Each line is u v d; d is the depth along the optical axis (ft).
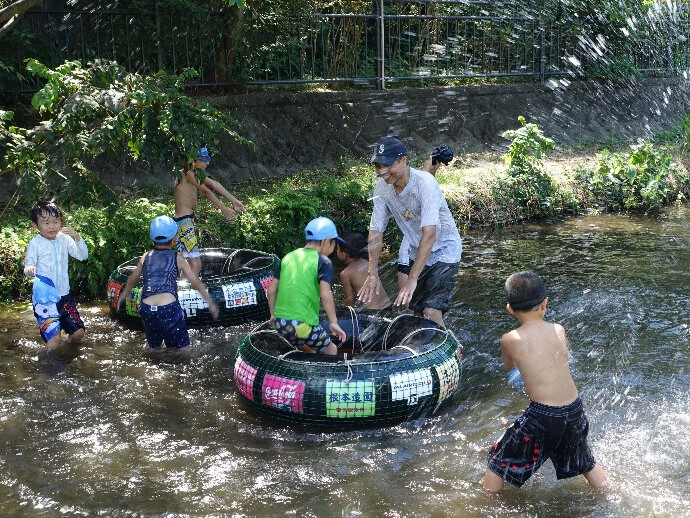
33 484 14.17
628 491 13.76
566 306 23.82
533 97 49.01
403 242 19.89
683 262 28.81
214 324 22.76
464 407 17.39
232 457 15.24
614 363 19.49
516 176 37.52
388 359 16.76
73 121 21.76
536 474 14.48
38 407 17.40
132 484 14.20
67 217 27.07
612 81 52.65
